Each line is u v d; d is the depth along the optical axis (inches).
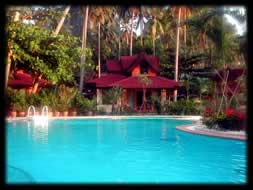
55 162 381.1
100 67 1972.2
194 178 323.3
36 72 965.8
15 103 1026.1
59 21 1280.8
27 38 815.1
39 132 688.4
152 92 1478.8
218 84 918.4
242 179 319.6
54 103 1139.3
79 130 748.0
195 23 852.0
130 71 1534.2
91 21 1700.3
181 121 1002.1
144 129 778.8
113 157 428.8
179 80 1710.1
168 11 1868.8
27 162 375.9
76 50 975.0
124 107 1317.7
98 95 1505.9
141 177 322.7
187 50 1989.4
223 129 647.1
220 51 826.8
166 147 515.8
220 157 434.9
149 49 2034.9
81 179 304.8
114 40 2198.6
